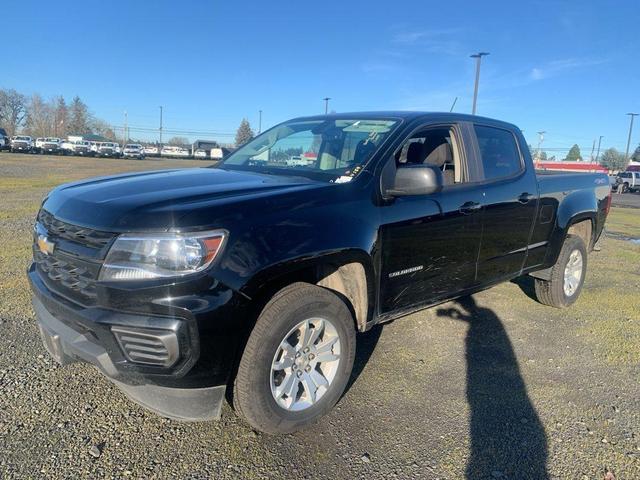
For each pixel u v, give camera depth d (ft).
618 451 9.57
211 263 8.11
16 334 13.26
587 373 12.84
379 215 10.64
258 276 8.48
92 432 9.37
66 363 9.55
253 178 11.10
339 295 10.68
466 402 11.12
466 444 9.59
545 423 10.44
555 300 17.47
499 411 10.82
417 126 12.34
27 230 27.58
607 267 25.38
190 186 9.89
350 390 11.45
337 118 13.73
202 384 8.30
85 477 8.20
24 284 17.20
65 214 9.16
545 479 8.70
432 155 13.73
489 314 16.94
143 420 9.84
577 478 8.75
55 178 72.13
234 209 8.64
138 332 7.88
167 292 7.84
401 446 9.45
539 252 15.99
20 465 8.37
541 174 17.16
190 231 8.03
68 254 8.72
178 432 9.53
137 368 8.02
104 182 10.60
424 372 12.48
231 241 8.31
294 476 8.52
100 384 11.05
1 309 14.88
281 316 8.94
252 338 8.77
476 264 13.51
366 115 13.29
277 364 9.23
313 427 9.94
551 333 15.48
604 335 15.46
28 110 330.75
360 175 10.77
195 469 8.54
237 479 8.36
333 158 11.85
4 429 9.30
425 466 8.91
